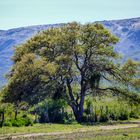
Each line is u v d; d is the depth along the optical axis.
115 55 92.44
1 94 87.75
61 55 88.75
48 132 62.12
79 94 91.38
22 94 86.12
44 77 85.38
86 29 90.94
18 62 90.12
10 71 96.62
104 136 56.16
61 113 83.56
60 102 84.44
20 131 62.91
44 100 85.44
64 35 90.00
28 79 85.50
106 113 87.94
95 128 68.94
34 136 57.12
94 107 90.56
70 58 87.81
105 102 97.69
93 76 90.50
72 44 90.06
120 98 92.88
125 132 61.72
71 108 97.81
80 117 88.44
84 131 63.78
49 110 82.75
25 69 85.38
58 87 87.19
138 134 58.19
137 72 92.50
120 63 92.50
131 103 92.56
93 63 91.00
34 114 88.25
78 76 91.38
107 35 91.38
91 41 90.50
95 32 90.44
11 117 79.81
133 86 92.44
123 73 92.19
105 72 92.25
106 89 92.56
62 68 87.75
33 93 85.75
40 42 92.62
